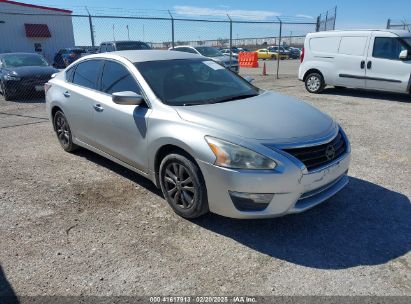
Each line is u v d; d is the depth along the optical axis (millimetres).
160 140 3451
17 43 23672
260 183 2906
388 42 9352
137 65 4082
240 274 2732
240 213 3027
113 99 3646
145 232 3299
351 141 5938
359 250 3010
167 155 3445
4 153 5527
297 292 2543
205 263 2861
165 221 3479
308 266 2816
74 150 5434
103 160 5137
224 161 2984
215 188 3082
